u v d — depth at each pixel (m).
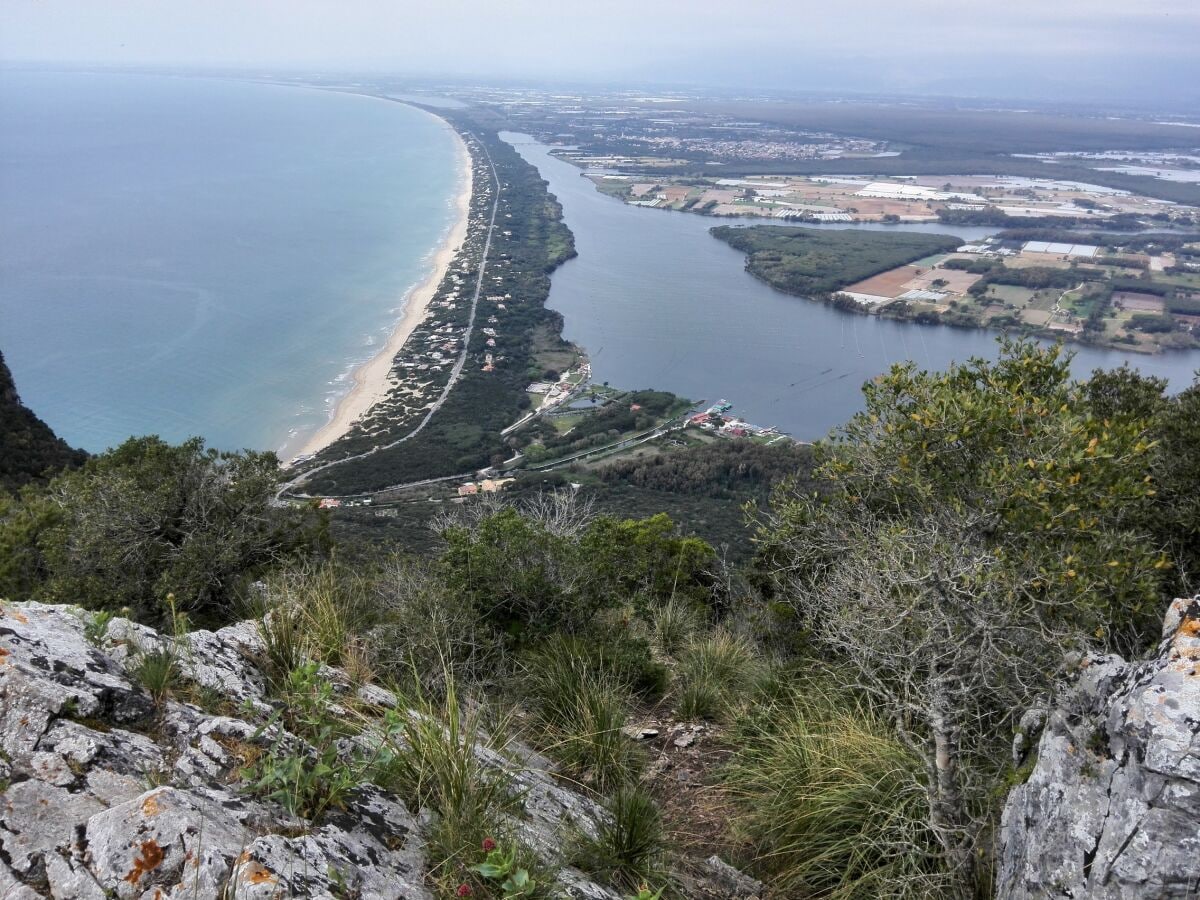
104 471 9.80
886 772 4.01
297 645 4.20
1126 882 2.47
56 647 3.15
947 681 3.61
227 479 9.45
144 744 2.83
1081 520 3.94
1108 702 2.90
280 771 2.65
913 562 3.72
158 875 2.23
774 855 4.07
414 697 4.24
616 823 3.60
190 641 3.71
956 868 3.41
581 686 4.88
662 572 9.44
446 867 2.69
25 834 2.33
